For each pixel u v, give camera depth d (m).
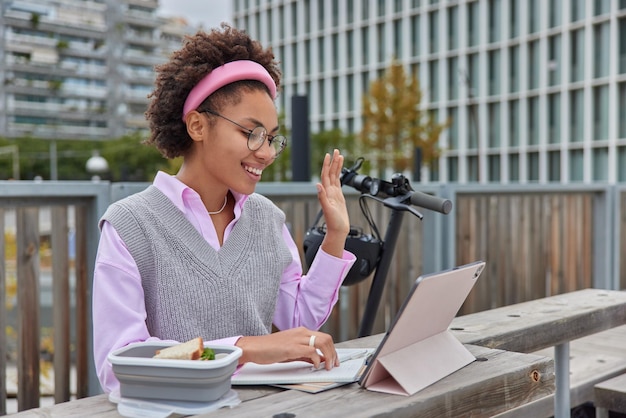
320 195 1.56
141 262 1.32
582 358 2.62
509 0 33.91
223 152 1.37
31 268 2.34
